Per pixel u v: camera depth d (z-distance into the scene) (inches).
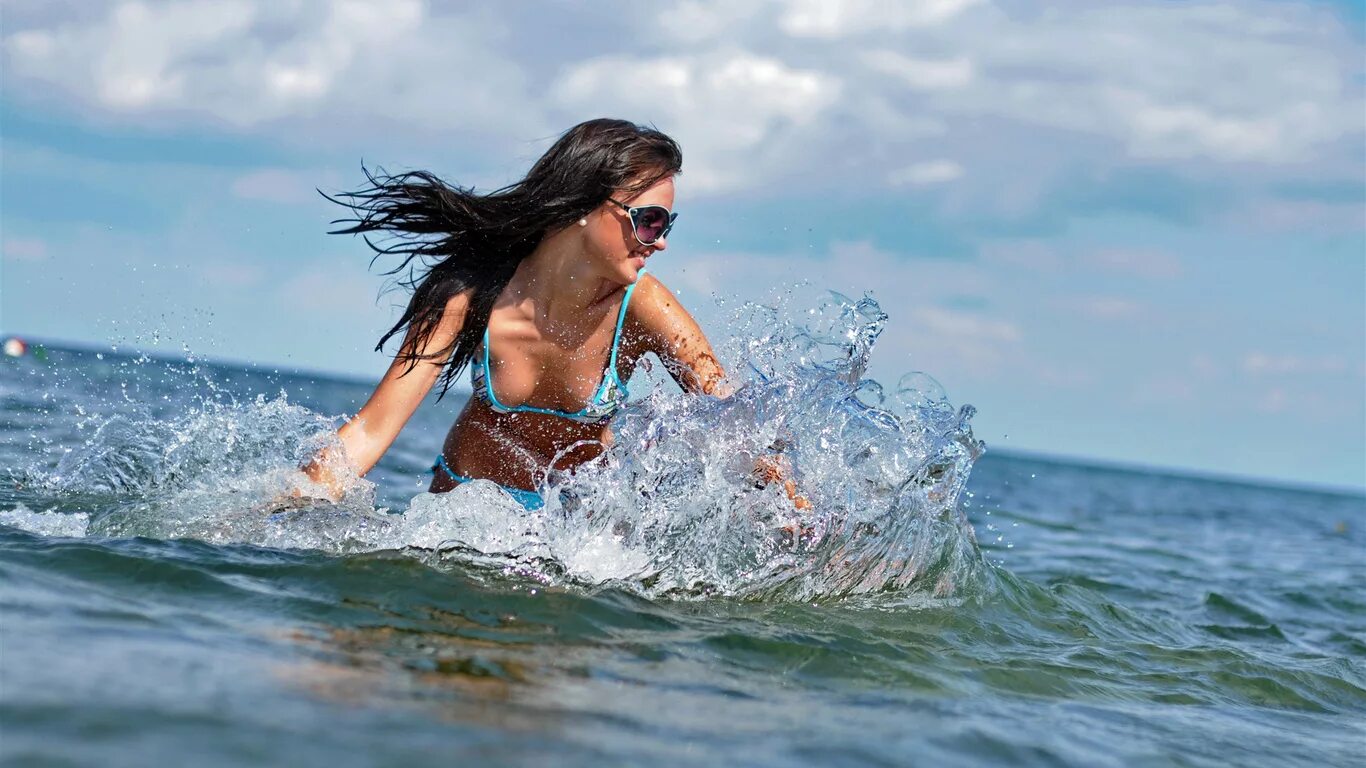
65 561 104.2
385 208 147.1
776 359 156.4
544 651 93.6
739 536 141.5
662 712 79.2
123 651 75.3
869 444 151.0
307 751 58.9
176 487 159.9
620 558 134.3
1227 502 1594.5
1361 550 545.0
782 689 92.9
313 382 2834.6
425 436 627.5
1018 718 94.7
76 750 55.1
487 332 146.4
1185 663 133.4
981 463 1857.8
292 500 136.3
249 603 97.3
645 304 149.4
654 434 145.0
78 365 1130.0
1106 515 605.9
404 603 103.9
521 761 62.1
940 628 130.4
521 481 158.6
